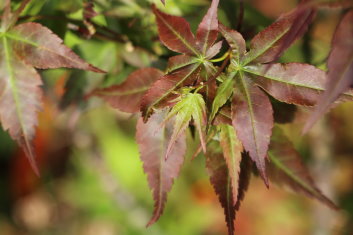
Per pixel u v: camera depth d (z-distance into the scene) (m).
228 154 0.46
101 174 0.98
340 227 0.80
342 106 0.76
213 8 0.46
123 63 0.54
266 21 0.54
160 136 0.47
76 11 0.52
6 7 0.48
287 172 0.49
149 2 0.52
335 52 0.43
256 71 0.46
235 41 0.46
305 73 0.45
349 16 0.43
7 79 0.48
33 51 0.48
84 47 0.54
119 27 0.53
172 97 0.45
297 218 0.98
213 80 0.46
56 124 0.91
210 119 0.45
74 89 0.54
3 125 0.48
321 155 0.69
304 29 0.44
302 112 0.48
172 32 0.46
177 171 0.47
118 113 0.89
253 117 0.45
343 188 0.88
